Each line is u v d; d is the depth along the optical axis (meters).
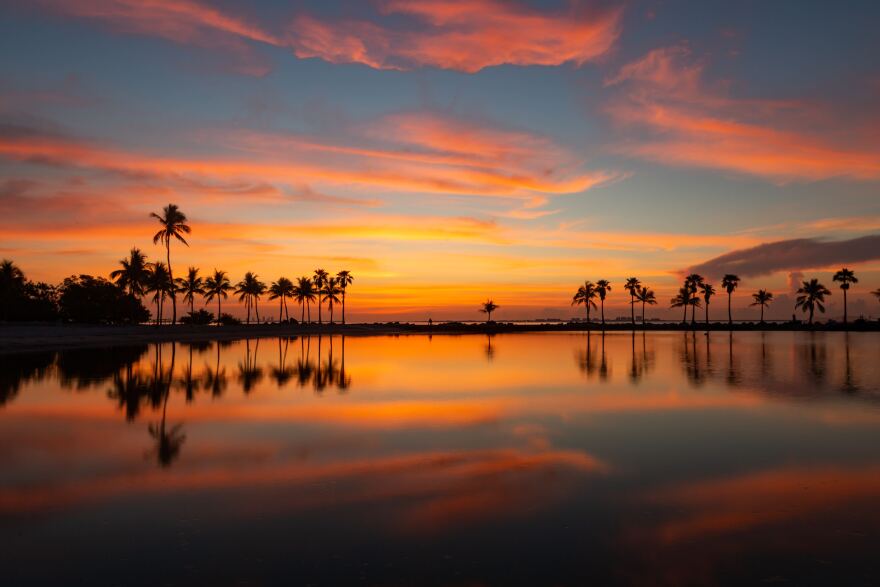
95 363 30.28
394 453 10.99
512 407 16.55
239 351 42.41
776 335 76.38
